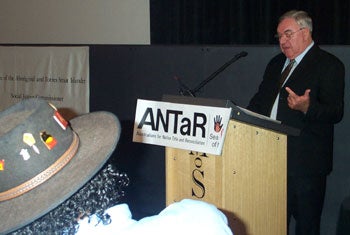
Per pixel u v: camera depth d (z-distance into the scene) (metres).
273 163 2.45
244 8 5.11
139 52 4.55
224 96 4.13
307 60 3.32
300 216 3.37
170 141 2.47
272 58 3.71
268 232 2.47
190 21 5.36
